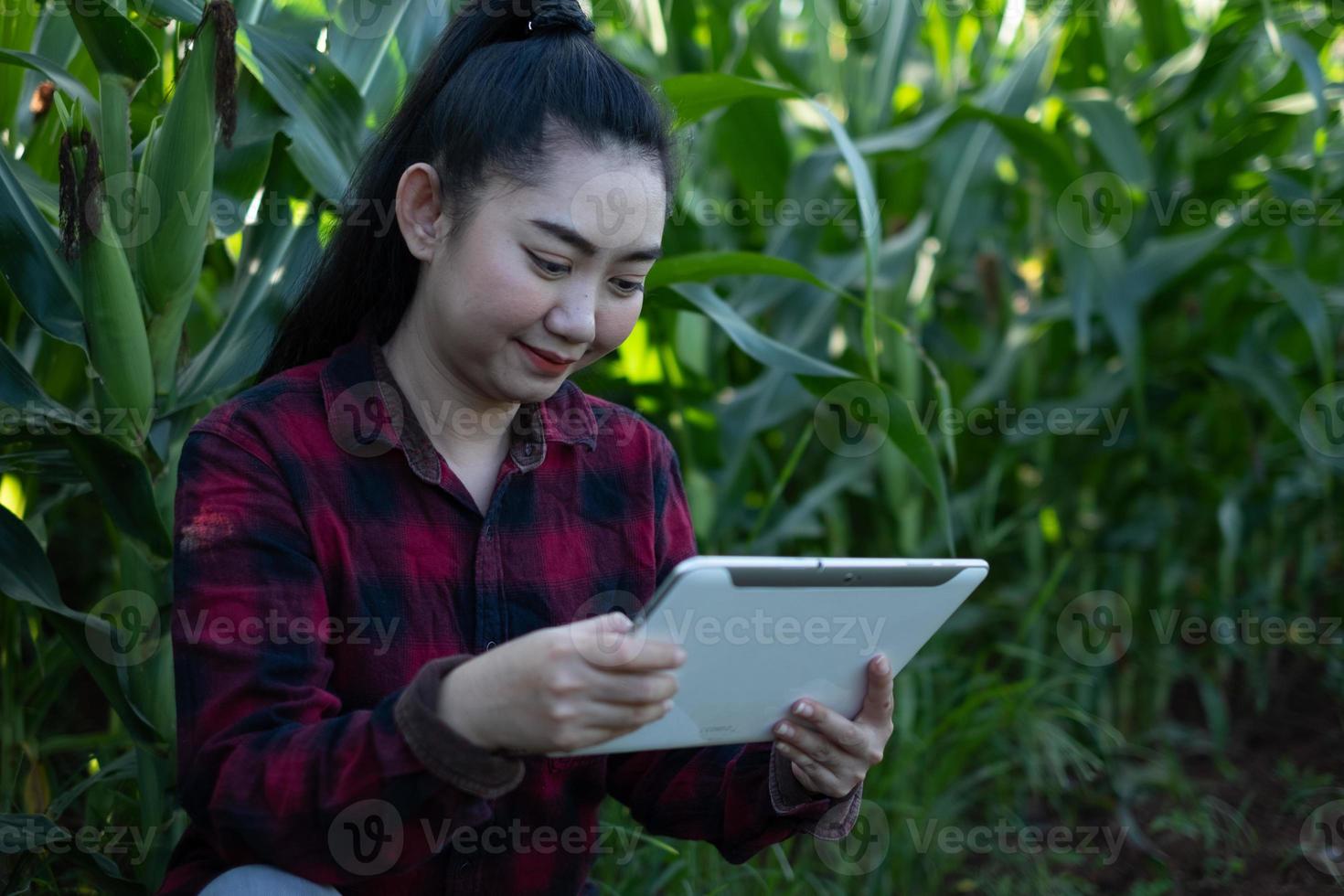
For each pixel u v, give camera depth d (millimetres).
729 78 1546
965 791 2082
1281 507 2459
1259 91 2707
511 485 1023
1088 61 2404
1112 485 2439
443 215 946
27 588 1188
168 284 1207
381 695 962
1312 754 2156
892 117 2506
